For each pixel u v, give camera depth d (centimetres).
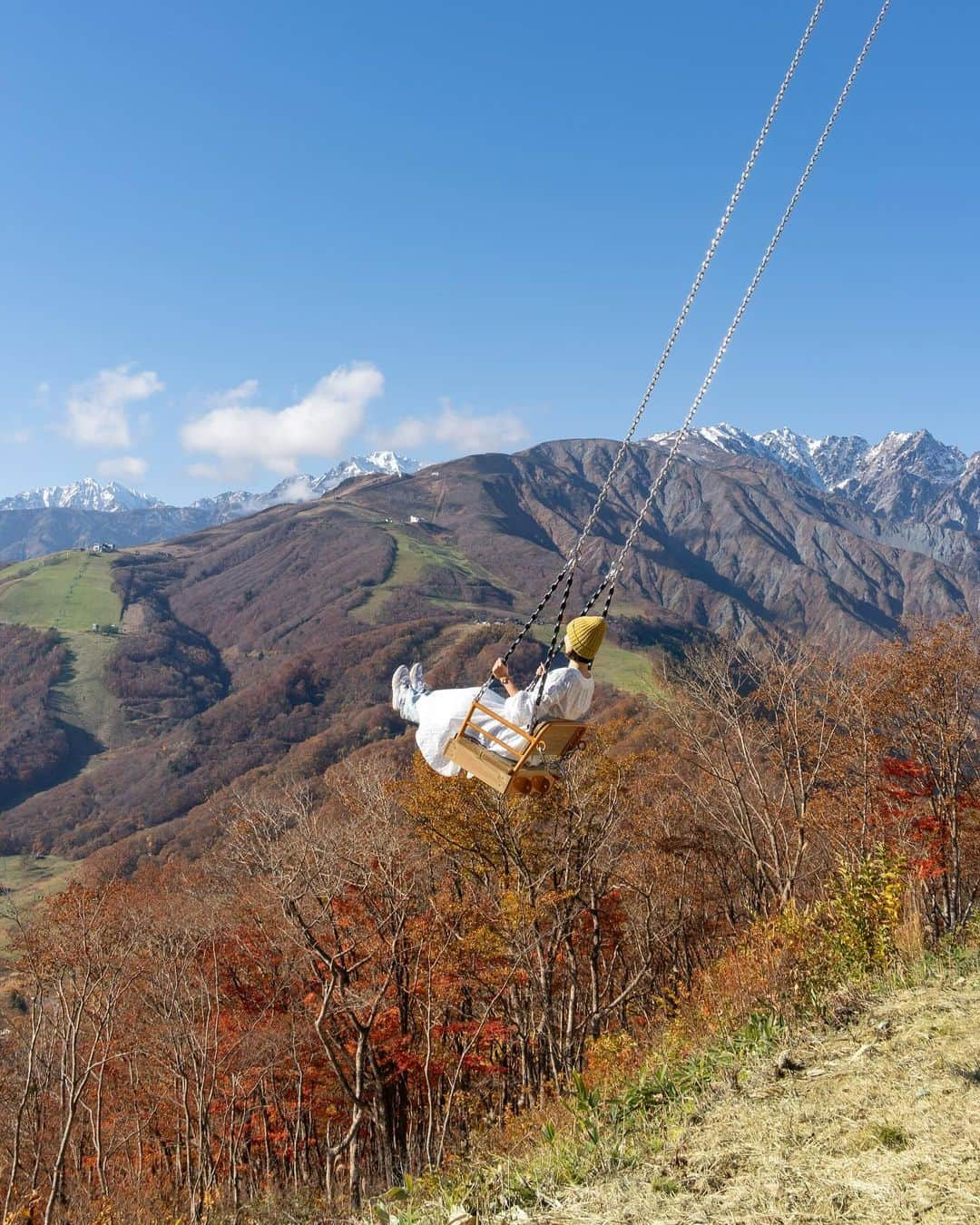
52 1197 2708
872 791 3198
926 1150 533
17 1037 3412
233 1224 2408
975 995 817
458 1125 2986
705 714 3478
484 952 2895
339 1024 3006
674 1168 607
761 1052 805
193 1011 3014
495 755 548
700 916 3516
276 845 2850
